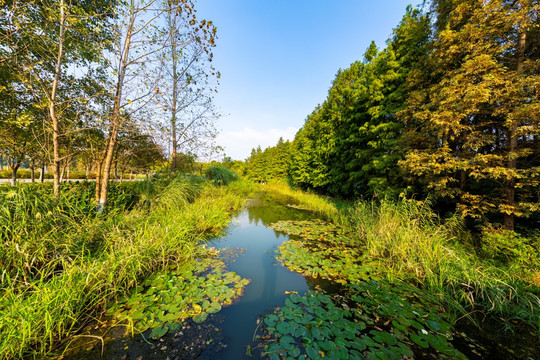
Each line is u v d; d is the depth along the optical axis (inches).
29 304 66.6
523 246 127.2
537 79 122.3
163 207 209.9
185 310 84.9
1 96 160.4
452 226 167.6
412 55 277.1
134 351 64.6
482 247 143.3
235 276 118.1
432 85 200.2
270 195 600.1
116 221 142.3
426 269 118.8
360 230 207.3
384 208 200.4
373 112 308.3
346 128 422.9
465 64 151.9
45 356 61.2
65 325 70.9
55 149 130.1
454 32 170.9
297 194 568.7
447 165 164.2
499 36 151.3
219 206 281.0
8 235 94.0
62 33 126.6
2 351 55.2
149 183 233.0
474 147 159.2
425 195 233.8
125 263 99.7
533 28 140.6
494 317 89.0
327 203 386.6
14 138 194.2
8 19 112.0
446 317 87.7
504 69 144.2
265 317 82.4
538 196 151.9
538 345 74.2
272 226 240.8
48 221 108.0
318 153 528.1
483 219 164.6
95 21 132.6
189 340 70.0
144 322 77.1
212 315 84.0
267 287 109.1
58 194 130.4
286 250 162.9
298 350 65.8
